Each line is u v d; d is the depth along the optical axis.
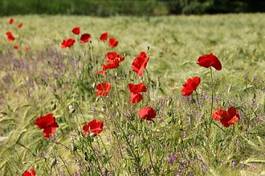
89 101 6.98
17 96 7.77
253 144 4.50
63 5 42.66
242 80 6.44
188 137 4.73
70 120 6.25
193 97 5.84
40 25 22.75
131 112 5.44
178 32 18.02
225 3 48.62
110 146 5.05
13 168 5.20
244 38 12.88
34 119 6.09
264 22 25.12
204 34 16.66
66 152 5.21
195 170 4.31
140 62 4.59
